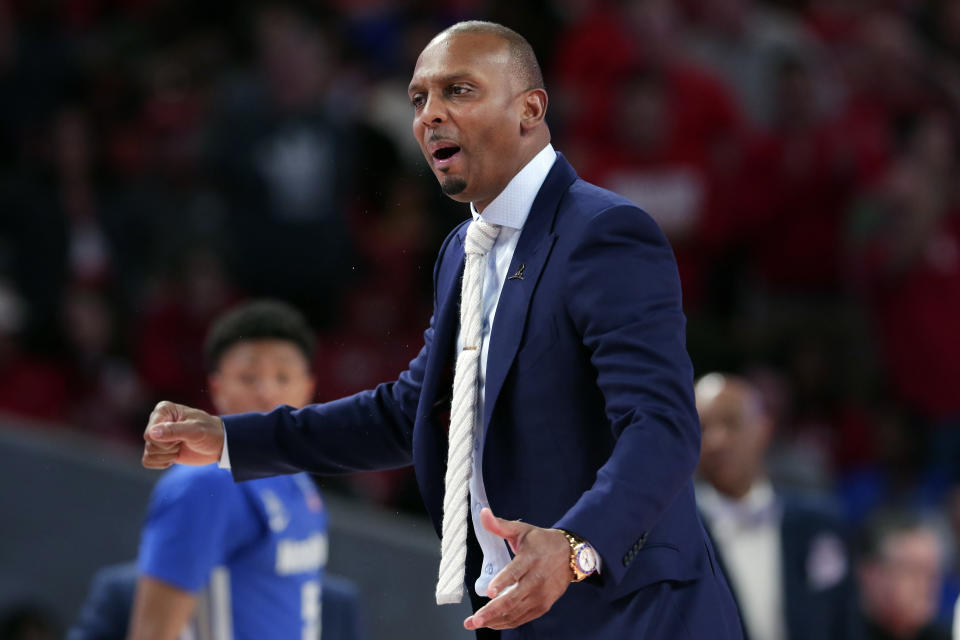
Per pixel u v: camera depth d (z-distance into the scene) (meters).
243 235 25.30
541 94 7.57
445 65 7.37
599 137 27.09
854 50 31.19
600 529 6.50
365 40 29.30
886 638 17.89
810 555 15.20
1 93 27.22
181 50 28.62
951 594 20.64
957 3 32.84
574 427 7.25
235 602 11.11
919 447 25.58
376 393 8.34
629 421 6.84
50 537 19.36
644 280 7.09
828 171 27.12
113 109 27.30
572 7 28.92
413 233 24.08
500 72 7.39
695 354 25.45
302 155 25.56
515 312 7.36
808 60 29.84
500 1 29.00
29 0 28.84
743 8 31.77
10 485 19.61
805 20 32.50
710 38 30.53
